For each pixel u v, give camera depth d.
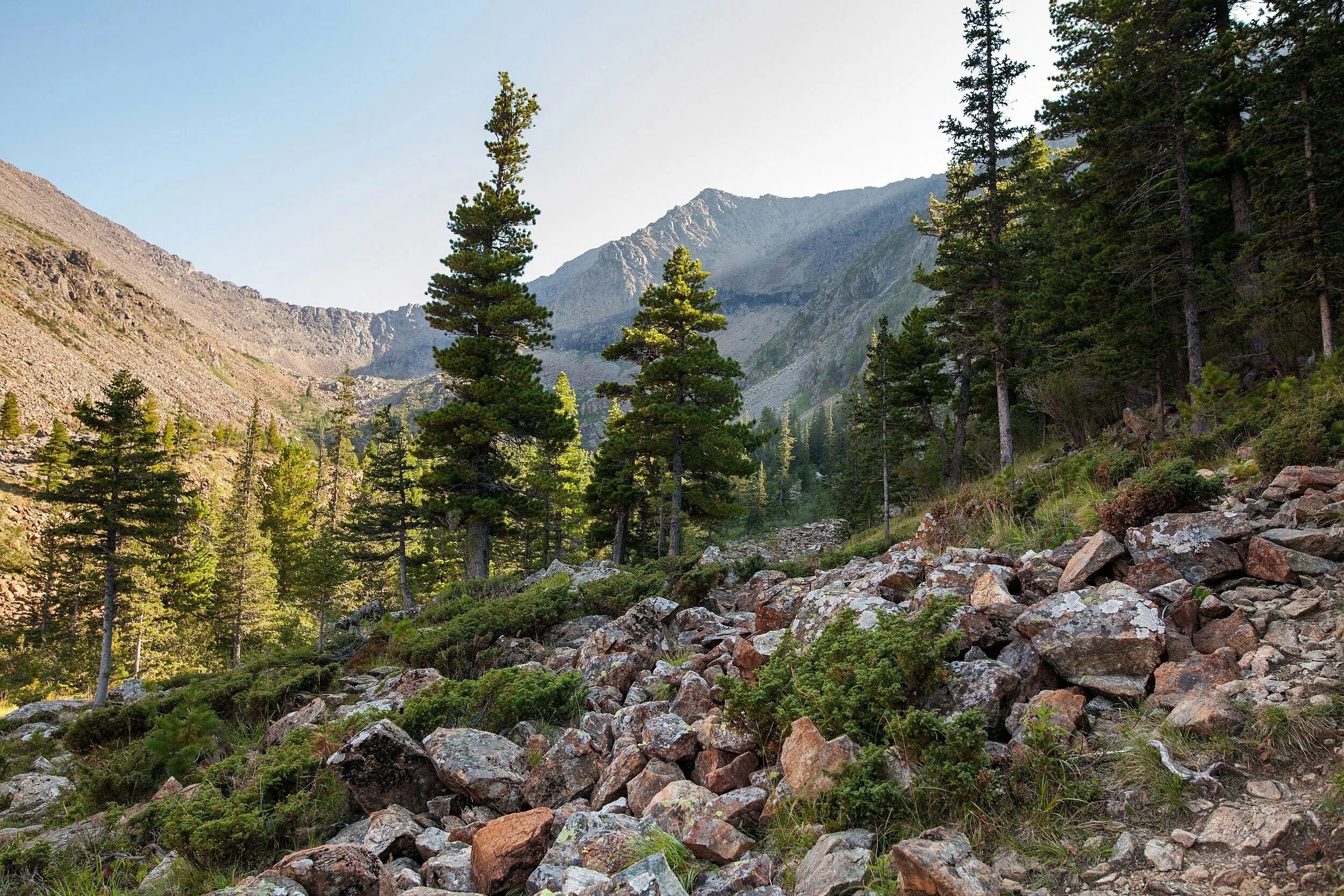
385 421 37.34
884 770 4.43
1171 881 3.13
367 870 4.57
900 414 36.59
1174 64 19.06
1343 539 5.42
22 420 108.62
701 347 30.86
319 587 40.00
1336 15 18.42
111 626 28.83
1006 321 26.02
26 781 10.55
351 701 11.16
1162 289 20.91
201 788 6.88
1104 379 24.12
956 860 3.34
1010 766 4.29
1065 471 11.55
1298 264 16.64
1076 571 6.30
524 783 6.21
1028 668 5.32
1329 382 10.37
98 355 189.12
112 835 6.97
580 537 52.72
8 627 47.69
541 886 4.27
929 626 5.67
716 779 5.25
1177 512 6.66
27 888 5.95
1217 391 14.09
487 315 27.48
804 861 3.94
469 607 16.33
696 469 32.53
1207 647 4.88
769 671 5.98
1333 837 3.04
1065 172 28.61
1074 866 3.45
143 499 29.80
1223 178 23.20
